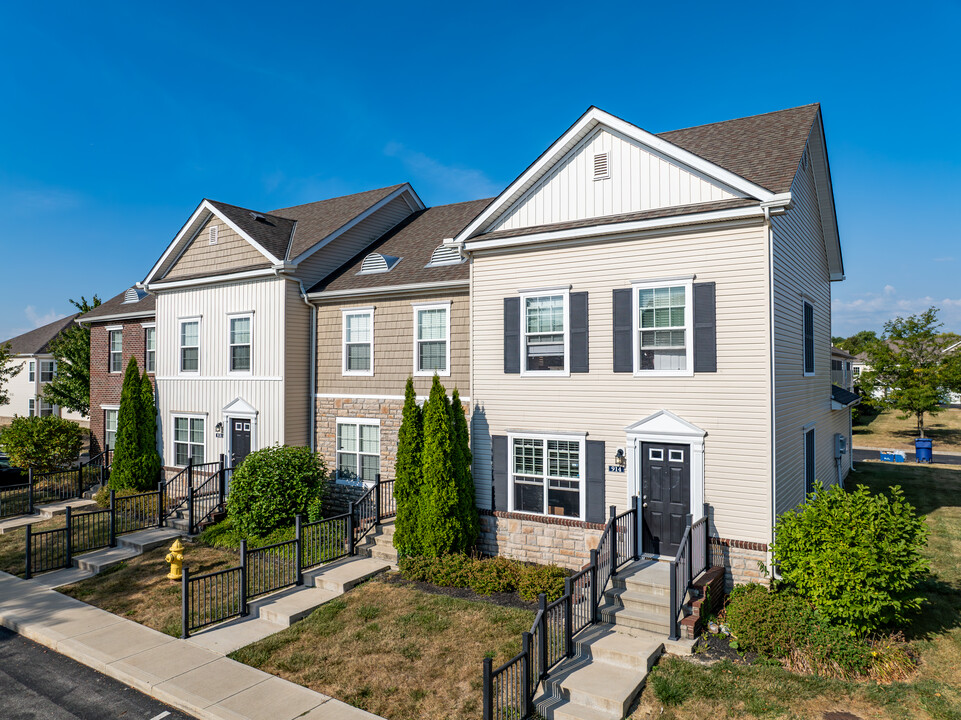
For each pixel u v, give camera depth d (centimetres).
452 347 1602
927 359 3356
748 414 1118
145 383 2069
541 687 846
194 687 877
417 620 1073
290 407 1814
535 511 1363
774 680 840
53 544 1568
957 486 2172
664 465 1205
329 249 1942
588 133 1315
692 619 960
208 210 1989
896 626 977
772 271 1111
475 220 1412
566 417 1317
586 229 1268
